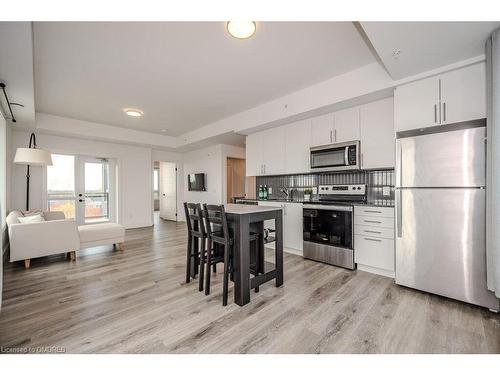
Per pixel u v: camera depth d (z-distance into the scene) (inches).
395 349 58.6
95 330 67.1
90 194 225.9
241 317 73.8
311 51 95.9
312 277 107.0
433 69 88.0
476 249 77.0
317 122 139.3
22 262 130.0
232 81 123.1
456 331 65.6
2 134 136.6
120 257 139.3
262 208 96.3
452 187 81.5
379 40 71.8
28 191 183.3
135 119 190.2
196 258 107.9
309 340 62.3
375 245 109.9
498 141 63.6
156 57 99.7
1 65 86.0
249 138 184.4
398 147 94.0
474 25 64.4
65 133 188.9
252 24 77.5
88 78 118.3
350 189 130.3
